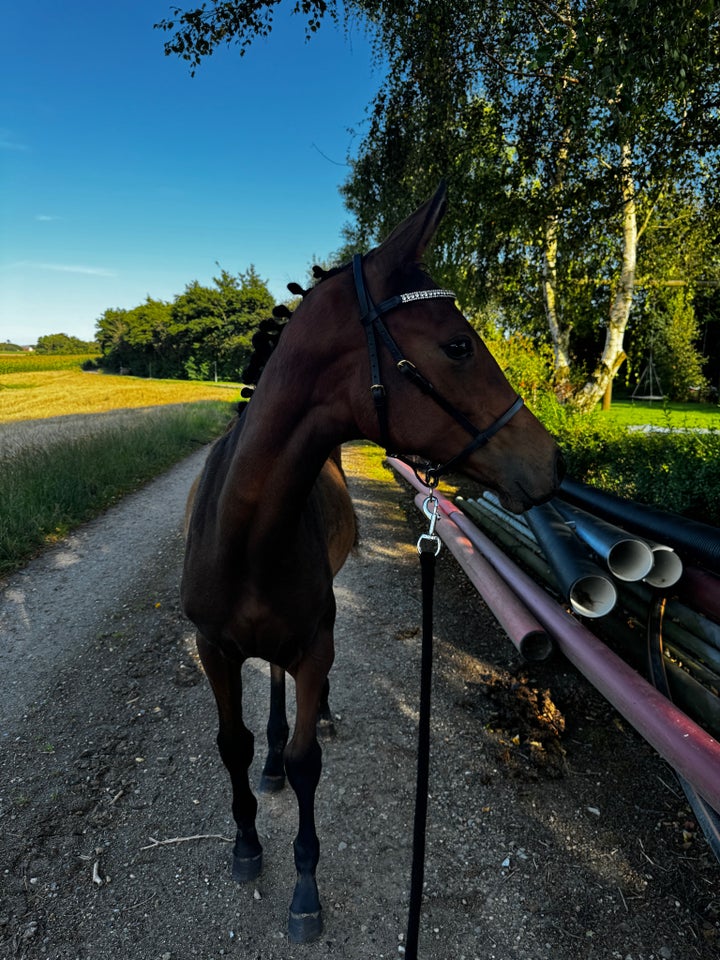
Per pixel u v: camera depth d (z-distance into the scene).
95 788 2.62
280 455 1.48
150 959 1.86
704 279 11.91
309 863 1.95
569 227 7.10
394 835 2.33
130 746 2.91
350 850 2.26
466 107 7.07
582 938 1.89
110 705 3.26
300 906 1.92
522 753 2.77
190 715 3.15
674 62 4.16
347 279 1.44
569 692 3.20
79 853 2.27
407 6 6.33
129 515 7.47
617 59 4.00
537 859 2.20
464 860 2.21
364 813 2.45
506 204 7.34
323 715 2.98
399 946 1.88
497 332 12.23
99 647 3.93
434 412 1.35
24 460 8.50
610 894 2.05
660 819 2.36
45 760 2.83
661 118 5.61
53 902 2.07
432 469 1.52
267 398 1.48
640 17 3.88
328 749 2.86
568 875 2.13
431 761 2.75
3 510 6.43
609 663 2.68
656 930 1.91
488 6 5.96
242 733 2.00
